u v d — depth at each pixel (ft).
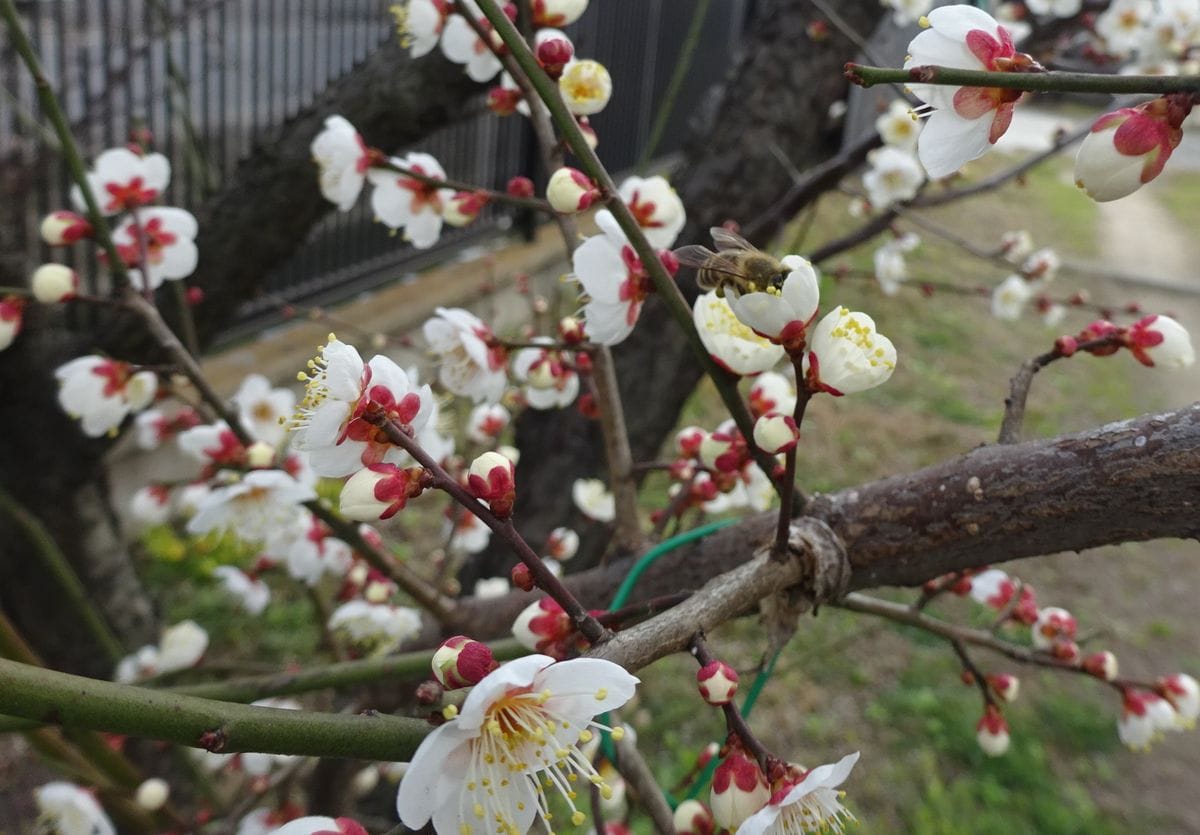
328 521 5.61
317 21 16.56
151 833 6.79
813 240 27.94
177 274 6.20
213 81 15.21
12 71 11.85
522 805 2.80
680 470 5.43
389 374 3.03
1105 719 14.74
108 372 5.96
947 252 33.40
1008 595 5.77
